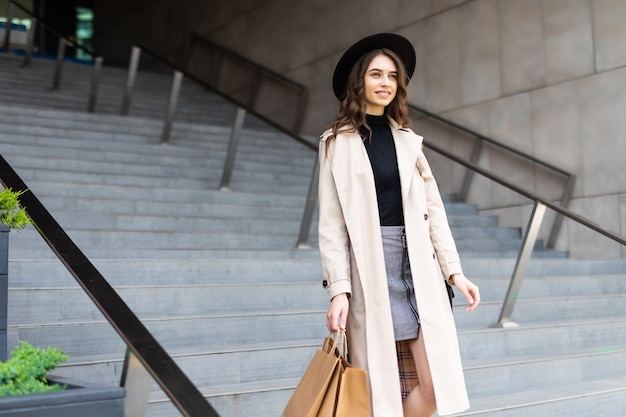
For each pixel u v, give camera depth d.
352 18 10.72
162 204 6.56
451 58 9.30
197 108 11.75
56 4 17.50
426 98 9.64
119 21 16.81
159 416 3.23
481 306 5.18
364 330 2.49
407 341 2.58
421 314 2.48
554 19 8.14
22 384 2.29
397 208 2.56
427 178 2.67
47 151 7.28
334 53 10.97
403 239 2.54
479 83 8.95
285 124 11.78
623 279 6.56
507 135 8.62
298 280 5.32
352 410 2.34
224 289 4.59
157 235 5.91
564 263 6.89
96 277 2.48
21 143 7.44
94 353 3.82
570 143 7.95
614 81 7.56
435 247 2.63
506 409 3.72
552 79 8.16
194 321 4.13
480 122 8.93
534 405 3.81
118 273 4.64
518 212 8.48
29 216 2.96
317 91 11.24
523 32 8.46
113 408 2.17
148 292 4.34
